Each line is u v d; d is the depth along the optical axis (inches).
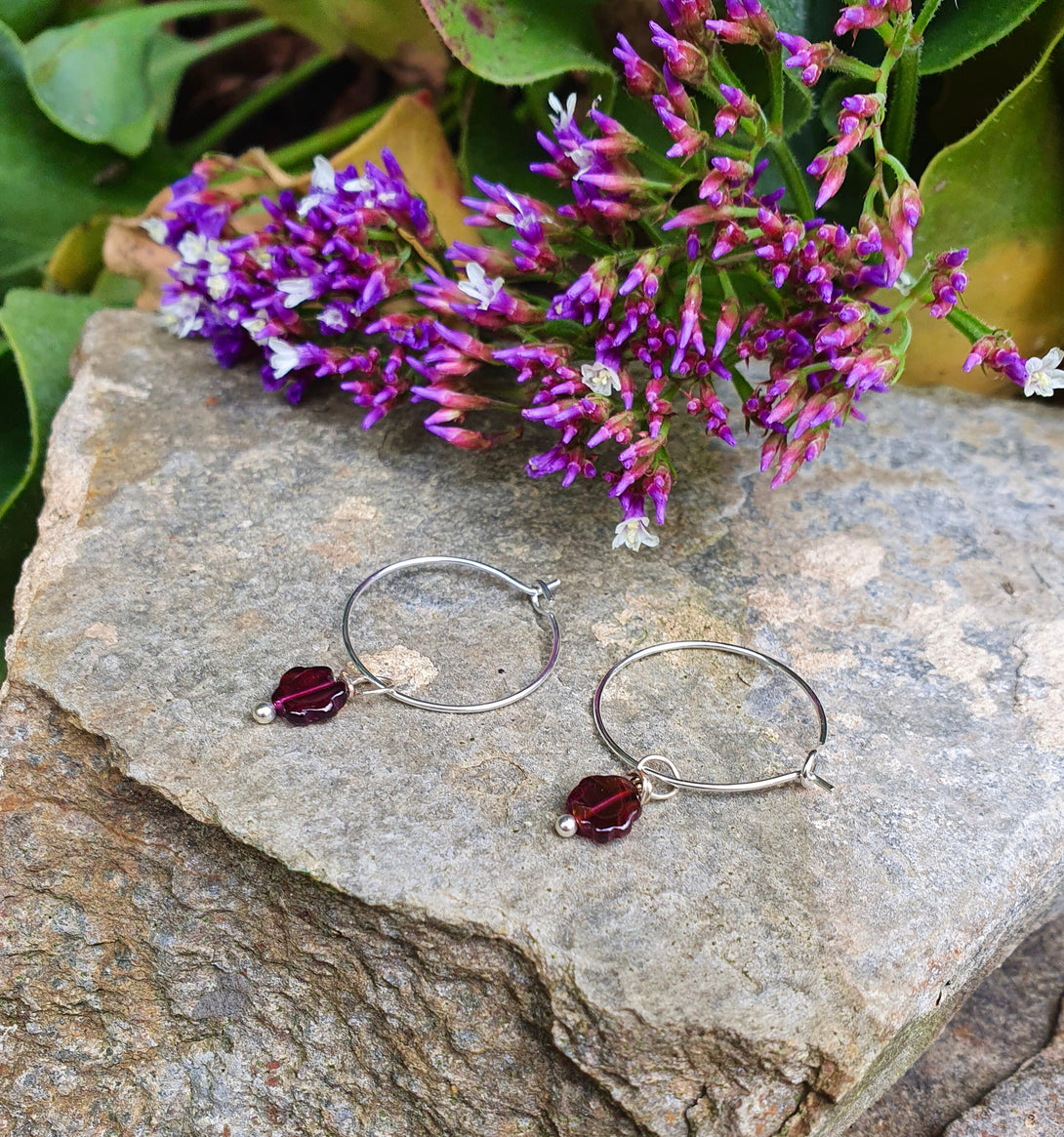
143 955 6.3
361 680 6.5
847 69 6.5
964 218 7.6
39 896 6.3
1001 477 7.7
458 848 6.1
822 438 6.6
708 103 7.7
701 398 6.7
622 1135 5.8
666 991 5.7
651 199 6.7
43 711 6.5
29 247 9.2
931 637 7.0
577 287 6.6
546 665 6.8
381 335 8.2
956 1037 6.8
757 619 7.0
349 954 6.0
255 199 8.2
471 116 8.3
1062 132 7.4
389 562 7.1
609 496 7.1
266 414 7.9
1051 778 6.4
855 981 5.8
